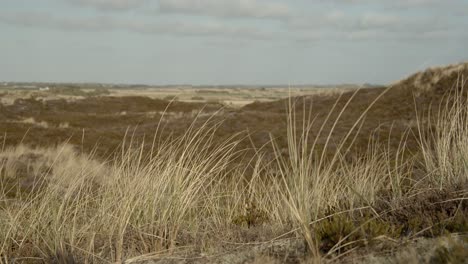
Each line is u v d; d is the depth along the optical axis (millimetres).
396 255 3027
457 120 5059
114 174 5035
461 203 3852
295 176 3797
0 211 5133
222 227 4688
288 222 4516
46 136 23953
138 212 4457
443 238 3084
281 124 25375
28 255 4219
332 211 4133
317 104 31953
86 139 22906
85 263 3861
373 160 5785
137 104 47688
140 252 4145
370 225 3521
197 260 3750
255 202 5512
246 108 38438
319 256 3129
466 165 4410
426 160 5164
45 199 4855
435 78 28469
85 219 4703
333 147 17188
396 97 28656
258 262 3293
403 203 4262
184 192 4609
